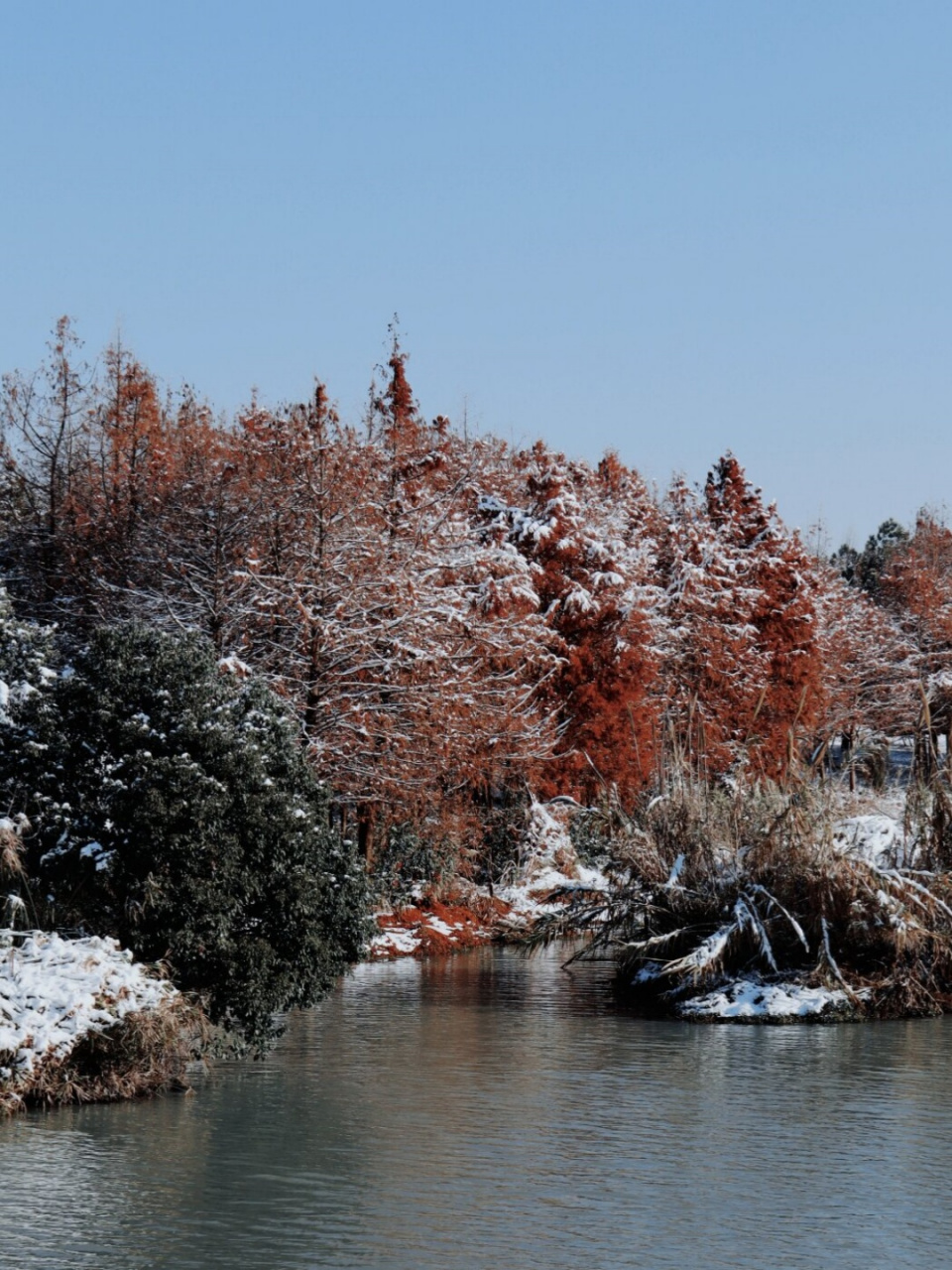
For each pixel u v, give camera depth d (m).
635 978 32.22
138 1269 13.09
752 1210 15.10
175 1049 20.81
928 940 29.75
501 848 49.44
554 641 50.31
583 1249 13.77
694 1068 23.02
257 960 21.86
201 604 37.66
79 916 22.23
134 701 22.23
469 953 40.19
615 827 33.03
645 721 53.03
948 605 86.56
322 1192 15.63
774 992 28.70
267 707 24.80
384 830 42.00
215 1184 15.88
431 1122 18.98
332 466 39.44
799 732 36.16
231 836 21.69
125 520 45.78
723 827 31.75
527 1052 24.36
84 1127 18.44
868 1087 21.44
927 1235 14.28
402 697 37.56
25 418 50.50
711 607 61.91
